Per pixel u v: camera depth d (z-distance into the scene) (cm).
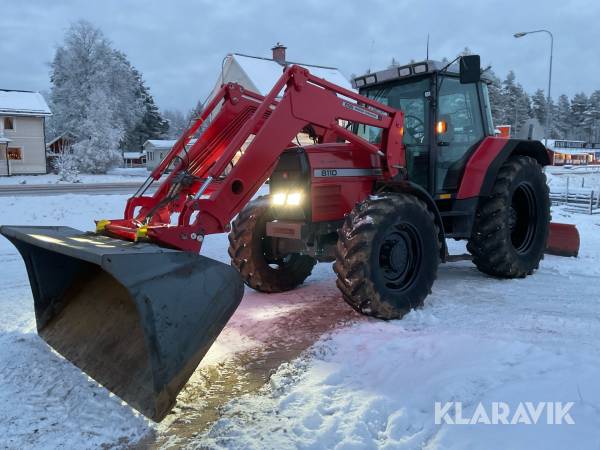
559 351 318
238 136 362
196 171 438
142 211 410
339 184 445
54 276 376
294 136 391
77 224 1009
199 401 283
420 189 436
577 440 213
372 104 441
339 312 434
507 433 222
